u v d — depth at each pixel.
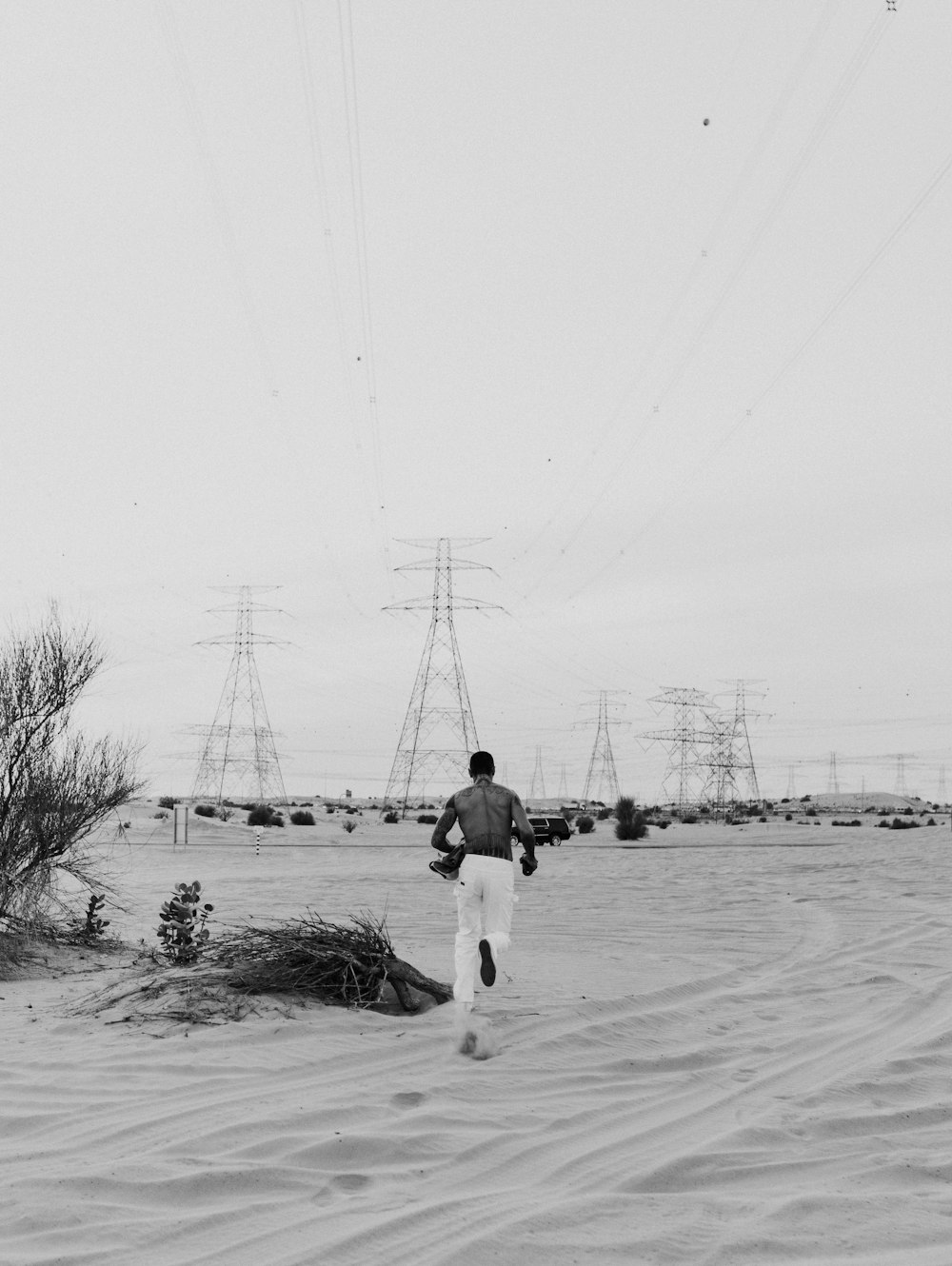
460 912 8.35
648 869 28.28
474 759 8.77
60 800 12.10
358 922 9.45
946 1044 7.44
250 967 8.99
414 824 71.50
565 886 22.47
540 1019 8.30
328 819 79.19
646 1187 4.88
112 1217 4.43
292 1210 4.54
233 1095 6.21
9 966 10.59
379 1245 4.19
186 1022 7.93
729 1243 4.25
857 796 161.38
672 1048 7.55
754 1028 8.21
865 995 9.40
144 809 60.16
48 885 12.35
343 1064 6.97
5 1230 4.29
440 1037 7.71
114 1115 5.84
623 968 10.98
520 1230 4.33
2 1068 6.81
